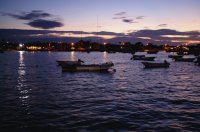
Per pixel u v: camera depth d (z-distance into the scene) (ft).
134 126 57.67
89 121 61.21
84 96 92.99
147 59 386.52
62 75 170.60
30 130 55.26
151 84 128.57
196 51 583.17
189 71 209.87
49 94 97.19
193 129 55.67
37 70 209.36
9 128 56.44
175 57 414.82
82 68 195.52
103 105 77.92
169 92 103.19
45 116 65.46
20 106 76.43
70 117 64.54
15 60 376.07
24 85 122.11
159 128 56.29
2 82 133.39
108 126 57.77
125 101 83.92
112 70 211.82
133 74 182.09
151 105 78.23
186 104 80.18
